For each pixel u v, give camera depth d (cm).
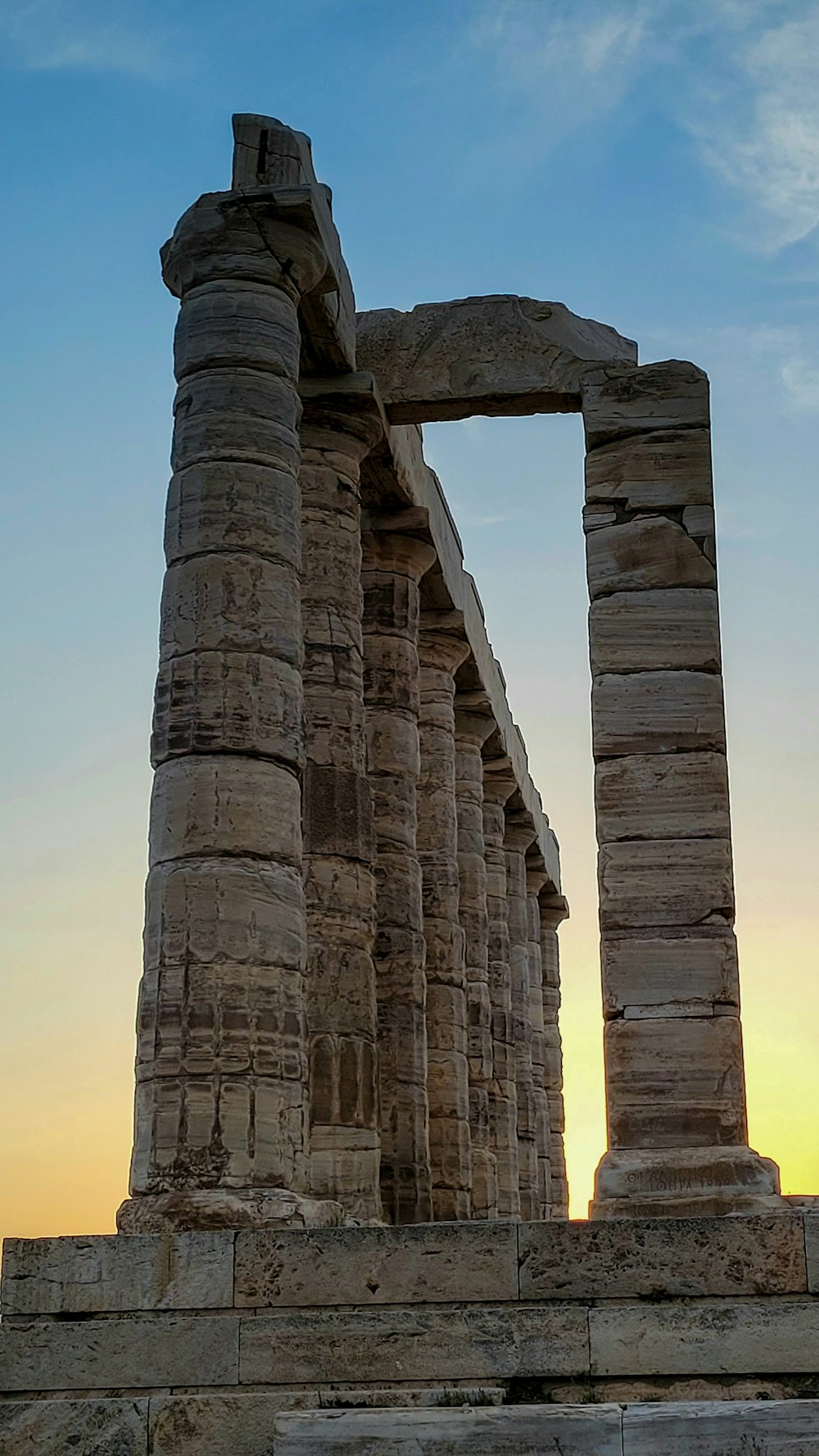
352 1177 1783
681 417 1905
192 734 1555
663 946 1694
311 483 1975
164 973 1485
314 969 1833
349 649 1948
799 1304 1142
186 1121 1437
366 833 1914
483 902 2927
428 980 2536
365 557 2325
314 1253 1230
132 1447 1123
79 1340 1192
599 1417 1035
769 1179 1577
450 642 2675
